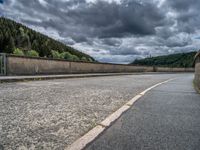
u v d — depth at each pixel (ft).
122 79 51.85
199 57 33.14
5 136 9.39
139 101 19.17
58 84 34.14
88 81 42.78
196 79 35.76
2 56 45.01
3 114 13.20
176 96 22.44
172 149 8.36
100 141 9.16
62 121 12.10
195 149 8.39
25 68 51.06
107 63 91.81
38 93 22.59
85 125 11.50
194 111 15.11
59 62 63.57
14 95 20.86
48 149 8.14
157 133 10.27
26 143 8.66
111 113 14.44
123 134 10.10
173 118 13.12
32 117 12.70
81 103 17.66
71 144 8.74
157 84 38.24
